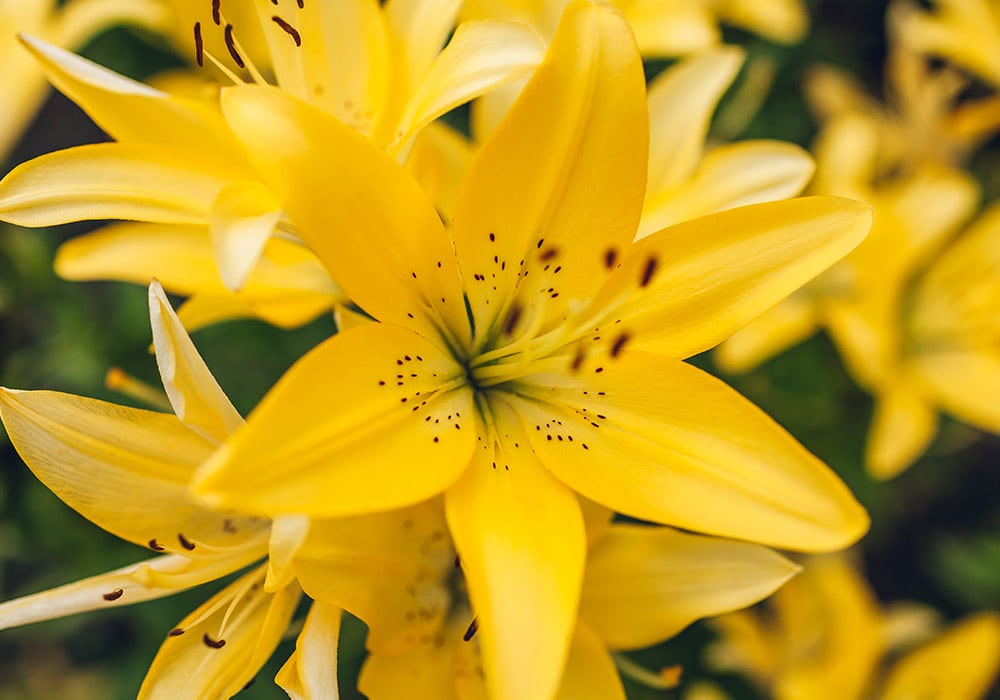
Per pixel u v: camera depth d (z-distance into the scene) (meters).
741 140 0.68
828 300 0.54
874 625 0.52
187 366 0.34
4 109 0.50
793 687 0.52
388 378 0.34
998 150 0.74
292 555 0.32
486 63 0.35
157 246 0.41
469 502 0.34
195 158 0.35
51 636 0.71
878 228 0.53
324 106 0.39
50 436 0.36
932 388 0.58
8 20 0.51
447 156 0.41
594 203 0.36
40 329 0.58
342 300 0.40
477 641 0.38
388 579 0.36
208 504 0.30
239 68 0.39
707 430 0.35
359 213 0.33
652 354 0.36
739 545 0.38
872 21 0.77
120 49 0.59
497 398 0.37
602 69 0.34
